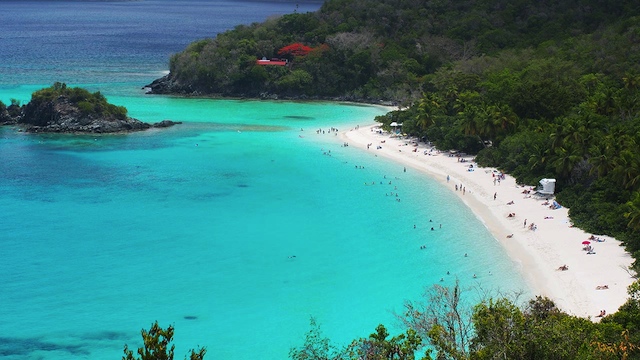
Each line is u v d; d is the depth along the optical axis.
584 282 88.44
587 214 109.38
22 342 76.00
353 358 55.94
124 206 120.25
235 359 73.56
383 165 148.50
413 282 90.44
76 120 178.12
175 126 186.00
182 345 75.94
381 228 110.00
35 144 163.50
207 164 148.00
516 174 135.75
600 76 177.75
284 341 77.19
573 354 53.84
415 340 52.66
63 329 78.94
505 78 180.75
